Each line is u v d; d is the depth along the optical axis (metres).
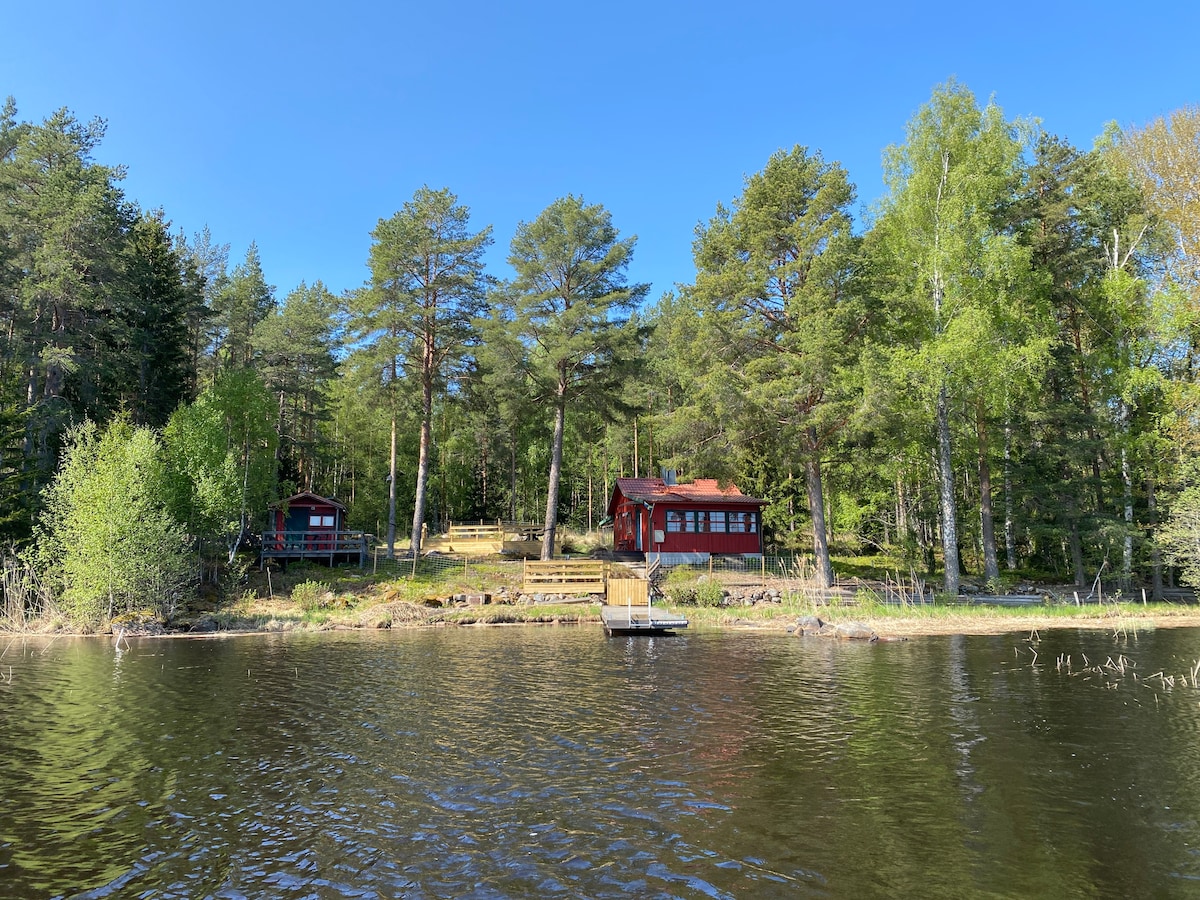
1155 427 29.23
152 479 26.12
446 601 28.33
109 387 33.31
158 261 36.69
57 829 7.28
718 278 27.81
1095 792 8.05
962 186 26.97
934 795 8.01
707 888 5.90
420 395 34.56
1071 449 29.86
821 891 5.83
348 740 10.46
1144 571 33.97
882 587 30.69
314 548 33.72
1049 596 28.75
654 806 7.76
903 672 15.37
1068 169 31.27
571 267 34.94
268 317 47.84
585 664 16.97
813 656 17.75
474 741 10.36
